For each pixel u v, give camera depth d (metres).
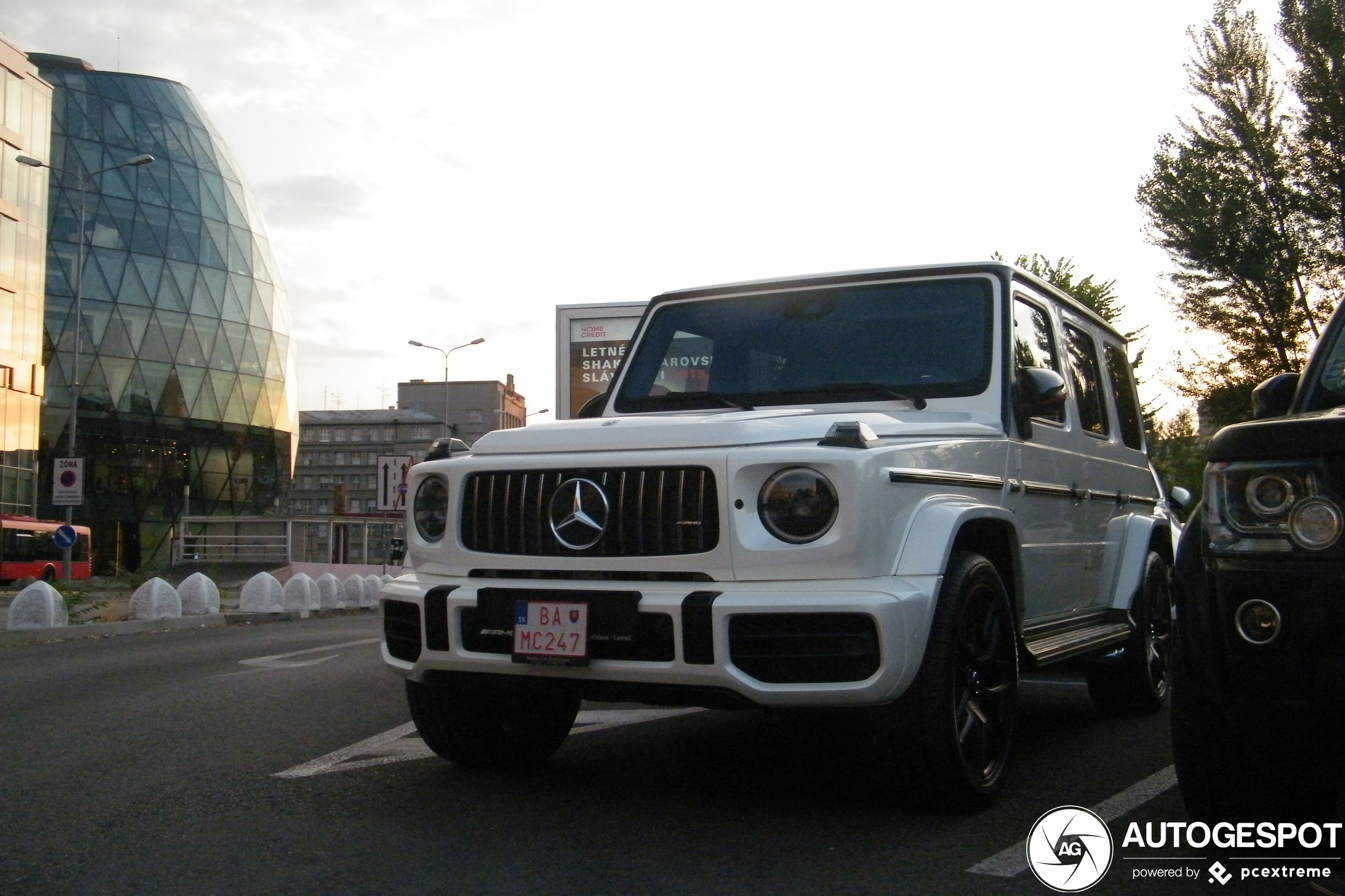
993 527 4.57
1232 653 3.26
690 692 4.00
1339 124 34.50
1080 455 5.89
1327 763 3.13
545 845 3.91
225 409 65.38
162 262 63.09
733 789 4.71
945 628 4.03
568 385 21.91
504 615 4.23
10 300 46.25
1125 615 6.27
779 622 3.84
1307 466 3.19
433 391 164.62
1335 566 3.10
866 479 3.91
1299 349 36.53
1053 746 5.79
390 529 41.78
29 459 47.66
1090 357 6.58
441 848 3.89
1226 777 3.53
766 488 3.96
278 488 69.44
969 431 4.68
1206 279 37.09
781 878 3.53
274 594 19.36
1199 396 37.81
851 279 5.60
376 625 16.56
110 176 62.28
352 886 3.51
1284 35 35.50
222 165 69.31
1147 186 37.69
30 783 5.07
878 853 3.78
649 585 4.06
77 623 15.91
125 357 60.78
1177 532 8.24
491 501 4.39
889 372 5.22
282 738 6.04
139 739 6.11
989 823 4.14
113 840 4.08
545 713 5.14
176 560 41.47
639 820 4.23
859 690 3.79
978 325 5.23
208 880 3.60
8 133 45.81
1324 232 35.50
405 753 5.48
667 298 5.95
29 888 3.55
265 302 69.12
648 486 4.11
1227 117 36.59
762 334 5.58
